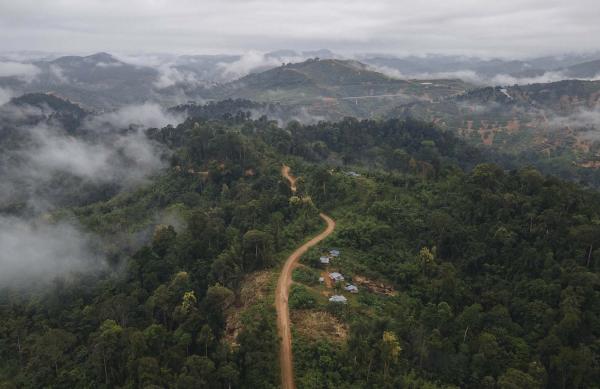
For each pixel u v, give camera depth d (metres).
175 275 109.12
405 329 82.19
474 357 78.81
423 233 117.19
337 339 81.06
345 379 74.00
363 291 96.19
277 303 90.19
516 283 97.00
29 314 112.81
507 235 107.31
